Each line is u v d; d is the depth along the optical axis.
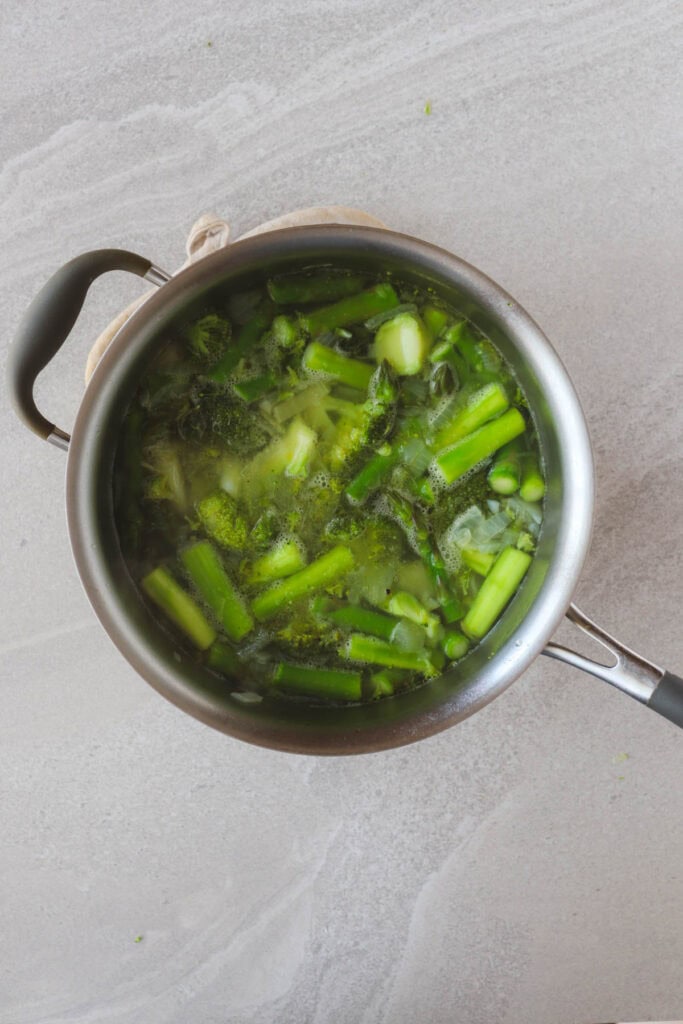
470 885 0.80
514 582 0.70
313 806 0.80
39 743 0.80
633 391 0.79
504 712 0.80
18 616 0.80
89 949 0.81
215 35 0.80
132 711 0.80
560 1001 0.81
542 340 0.67
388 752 0.80
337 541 0.70
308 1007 0.81
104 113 0.80
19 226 0.80
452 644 0.70
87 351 0.79
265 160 0.80
